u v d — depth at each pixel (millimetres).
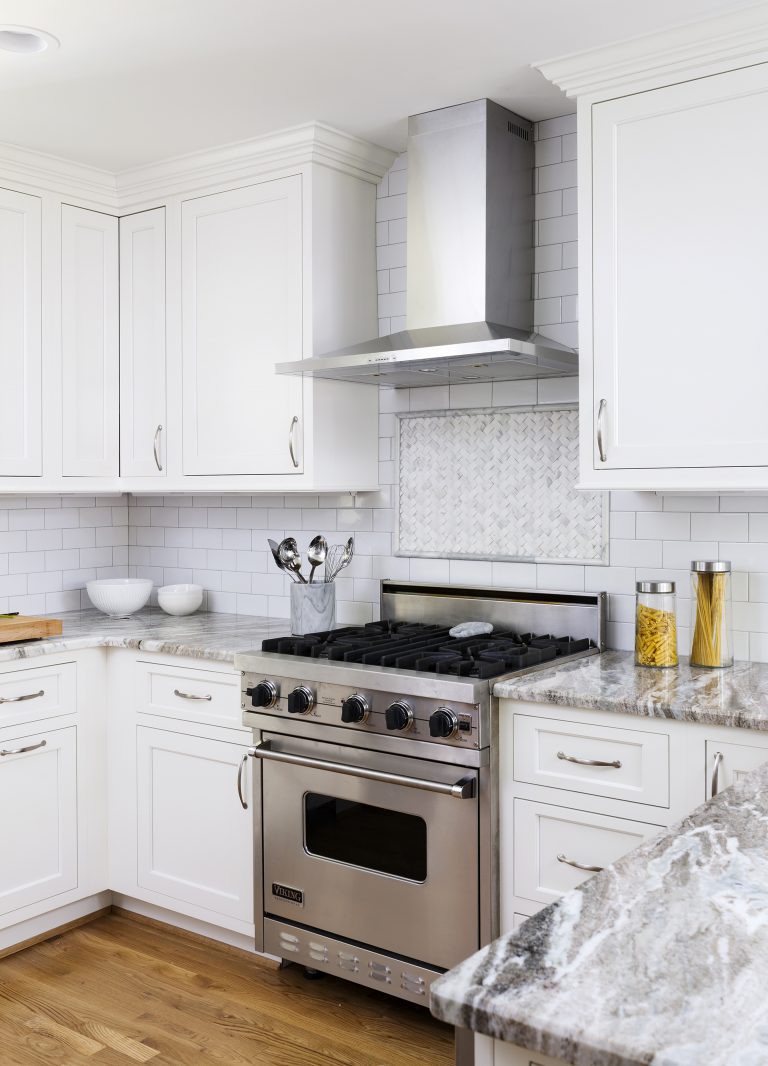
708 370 2342
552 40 2428
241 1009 2666
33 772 3020
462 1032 932
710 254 2332
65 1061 2418
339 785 2598
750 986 851
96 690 3201
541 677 2428
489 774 2344
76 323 3432
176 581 3943
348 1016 2629
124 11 2266
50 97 2775
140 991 2768
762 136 2252
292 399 3107
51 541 3775
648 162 2416
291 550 3174
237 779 2824
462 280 2852
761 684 2334
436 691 2344
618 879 1112
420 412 3234
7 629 2971
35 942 3080
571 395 2939
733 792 1488
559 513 2967
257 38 2416
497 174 2854
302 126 2979
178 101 2811
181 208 3367
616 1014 802
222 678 2906
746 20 2225
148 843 3135
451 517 3188
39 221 3305
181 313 3387
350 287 3207
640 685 2332
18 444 3262
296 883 2717
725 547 2676
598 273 2500
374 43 2447
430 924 2449
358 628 3119
